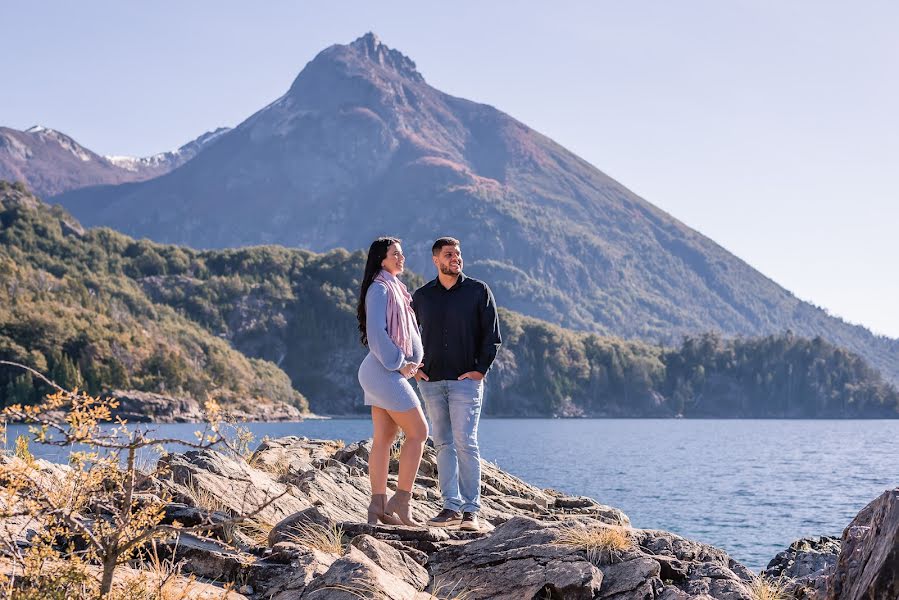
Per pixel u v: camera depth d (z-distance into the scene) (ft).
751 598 19.12
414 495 30.86
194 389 514.27
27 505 13.93
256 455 33.35
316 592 16.72
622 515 36.78
